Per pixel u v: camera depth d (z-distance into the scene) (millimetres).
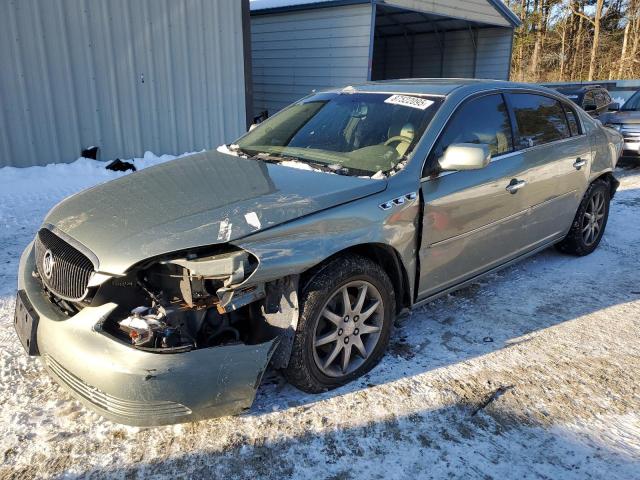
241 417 2768
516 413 2891
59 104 7883
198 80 9359
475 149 3264
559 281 4738
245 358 2465
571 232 5133
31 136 7711
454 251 3594
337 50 13133
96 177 7723
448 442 2654
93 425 2682
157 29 8648
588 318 4031
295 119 4152
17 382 3004
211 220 2594
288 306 2662
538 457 2574
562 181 4586
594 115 13109
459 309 4129
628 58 33281
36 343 2686
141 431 2652
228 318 2660
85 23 7887
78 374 2395
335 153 3559
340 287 2852
